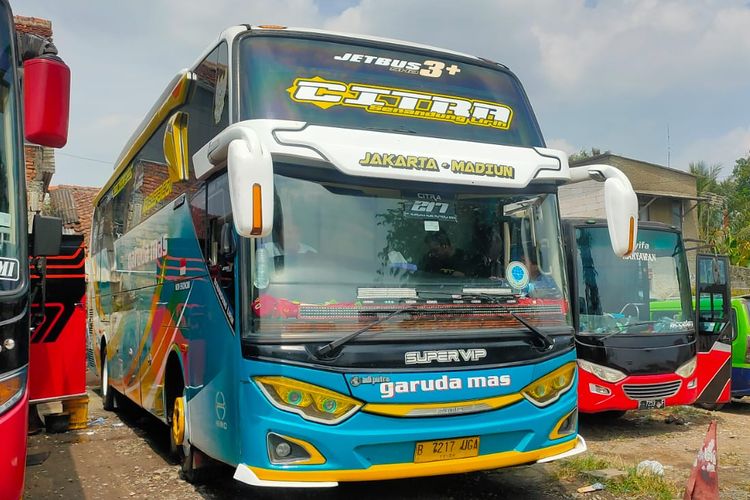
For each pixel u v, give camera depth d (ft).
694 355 28.37
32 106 12.09
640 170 90.89
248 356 14.62
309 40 17.65
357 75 17.51
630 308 28.17
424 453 14.98
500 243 17.15
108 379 33.01
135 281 26.73
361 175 15.66
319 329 14.79
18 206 11.99
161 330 22.48
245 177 13.44
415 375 14.99
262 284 14.93
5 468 10.39
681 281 29.94
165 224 22.43
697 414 32.94
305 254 15.30
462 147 16.93
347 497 18.66
